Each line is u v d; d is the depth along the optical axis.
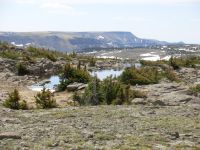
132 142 16.44
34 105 34.88
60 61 86.62
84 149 15.23
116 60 116.00
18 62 72.44
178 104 32.22
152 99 33.94
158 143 16.42
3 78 56.78
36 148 15.21
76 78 48.59
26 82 55.06
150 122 21.06
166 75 58.62
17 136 16.89
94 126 19.73
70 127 19.38
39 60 79.31
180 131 19.00
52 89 48.91
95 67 86.50
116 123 20.59
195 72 69.81
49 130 18.56
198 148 15.65
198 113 25.06
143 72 53.94
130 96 36.47
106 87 35.09
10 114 23.36
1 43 98.75
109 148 15.35
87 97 34.03
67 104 35.12
